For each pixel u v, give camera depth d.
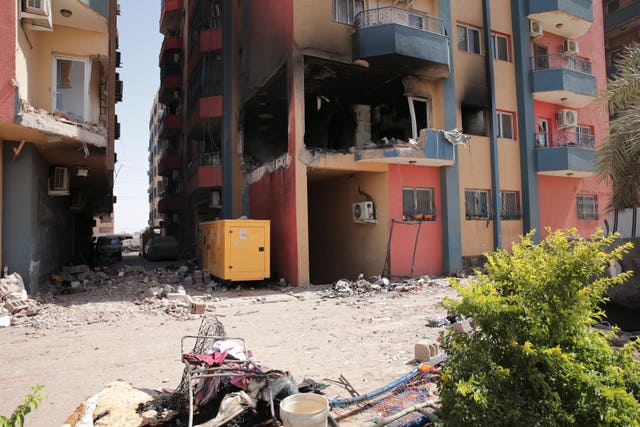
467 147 15.30
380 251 14.00
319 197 17.48
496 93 16.33
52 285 12.29
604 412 2.64
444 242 14.63
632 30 23.25
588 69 18.47
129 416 3.65
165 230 40.62
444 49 14.09
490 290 3.08
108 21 11.15
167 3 30.91
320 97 16.27
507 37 17.06
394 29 13.01
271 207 14.82
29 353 6.03
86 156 11.88
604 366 2.88
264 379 3.71
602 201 18.66
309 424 2.87
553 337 2.87
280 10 14.18
